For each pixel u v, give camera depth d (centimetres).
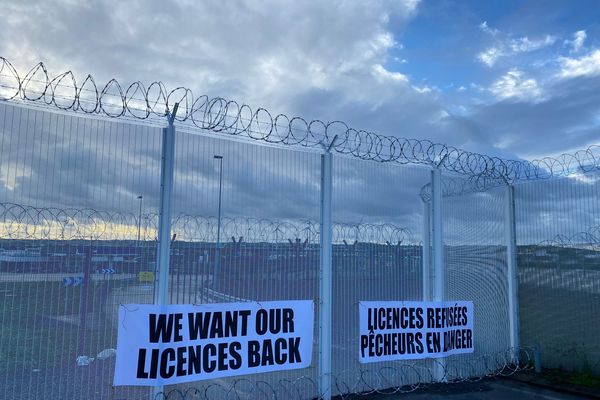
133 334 570
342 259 727
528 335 913
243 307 638
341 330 718
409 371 780
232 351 625
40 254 530
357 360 730
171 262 596
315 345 693
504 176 927
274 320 658
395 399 710
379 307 754
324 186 717
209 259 621
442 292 821
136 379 566
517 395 741
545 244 899
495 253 922
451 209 868
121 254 571
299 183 698
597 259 818
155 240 590
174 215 602
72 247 546
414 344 783
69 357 537
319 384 688
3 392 504
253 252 652
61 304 537
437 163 836
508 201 952
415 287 798
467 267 874
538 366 863
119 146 578
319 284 701
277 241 672
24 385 513
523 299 925
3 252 514
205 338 609
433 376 802
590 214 830
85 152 559
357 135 746
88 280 552
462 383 804
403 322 775
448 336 823
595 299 819
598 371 809
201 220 619
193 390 605
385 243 773
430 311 804
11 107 526
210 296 617
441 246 825
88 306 550
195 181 619
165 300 587
